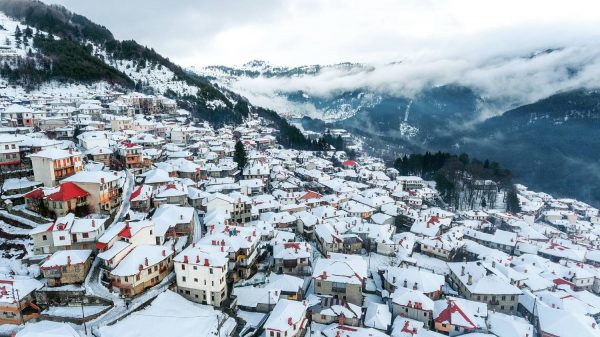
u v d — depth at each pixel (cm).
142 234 8638
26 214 9456
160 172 13225
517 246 14875
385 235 13288
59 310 7225
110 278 7675
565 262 13650
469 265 11544
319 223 13325
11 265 8112
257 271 10188
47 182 10431
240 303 8531
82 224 8619
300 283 9525
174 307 7612
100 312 7081
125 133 18188
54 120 17325
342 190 18300
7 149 10962
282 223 13425
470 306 9556
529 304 10119
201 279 8038
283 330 7294
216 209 12125
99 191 9875
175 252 9138
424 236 14325
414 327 8456
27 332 6231
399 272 10562
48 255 8338
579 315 9356
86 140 14200
